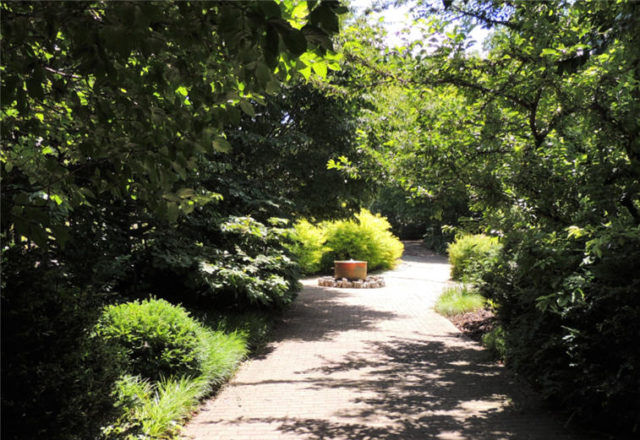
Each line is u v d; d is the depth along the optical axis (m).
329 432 4.75
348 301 14.59
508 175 5.50
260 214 11.24
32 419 3.22
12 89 2.22
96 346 3.78
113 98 2.69
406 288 17.64
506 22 5.70
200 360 6.10
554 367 5.04
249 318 9.63
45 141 3.77
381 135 8.64
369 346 8.88
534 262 4.93
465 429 4.82
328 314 12.41
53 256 6.48
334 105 11.82
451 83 5.99
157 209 2.83
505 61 5.69
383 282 18.42
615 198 4.55
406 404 5.61
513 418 5.12
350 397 5.89
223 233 9.77
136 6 1.81
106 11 2.00
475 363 7.56
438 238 33.69
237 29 1.79
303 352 8.41
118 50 1.91
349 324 11.10
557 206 5.29
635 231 3.69
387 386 6.36
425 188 6.58
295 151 11.88
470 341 9.20
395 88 7.20
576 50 4.00
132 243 9.03
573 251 4.84
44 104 2.97
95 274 7.01
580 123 4.98
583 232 4.00
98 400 3.55
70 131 3.29
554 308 4.38
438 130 6.48
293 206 11.71
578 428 4.82
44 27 2.18
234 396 5.95
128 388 4.96
